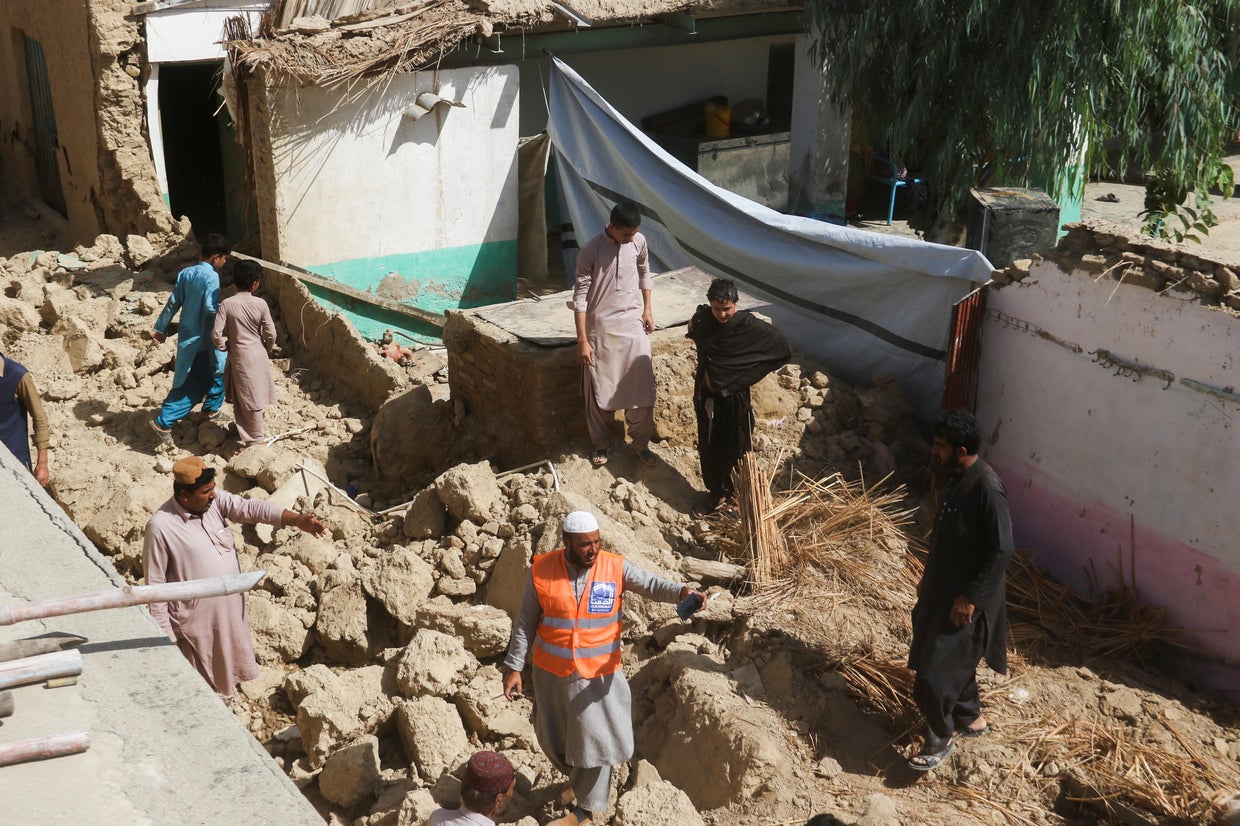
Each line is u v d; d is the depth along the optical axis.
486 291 13.10
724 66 16.48
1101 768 5.64
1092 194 19.08
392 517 8.13
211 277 9.34
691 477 8.24
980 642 5.53
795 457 8.45
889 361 9.54
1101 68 10.91
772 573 6.78
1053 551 7.80
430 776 5.85
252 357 9.16
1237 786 5.57
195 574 5.70
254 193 12.50
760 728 5.67
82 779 3.04
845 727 5.90
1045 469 7.77
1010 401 8.02
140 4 12.39
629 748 5.34
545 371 8.01
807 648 6.28
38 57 14.67
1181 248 6.77
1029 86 10.77
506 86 12.43
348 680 6.36
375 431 9.24
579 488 7.81
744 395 7.40
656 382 8.41
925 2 10.88
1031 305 7.71
